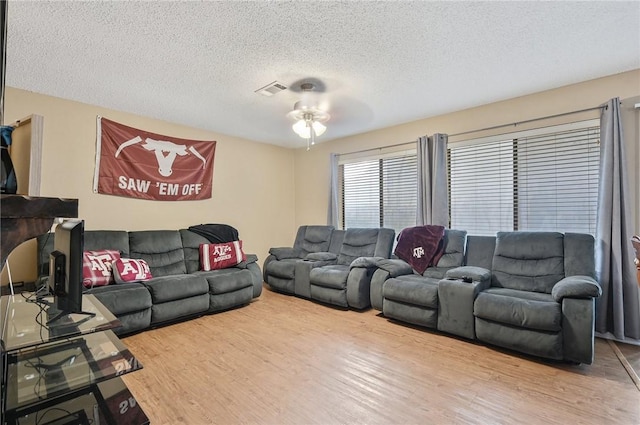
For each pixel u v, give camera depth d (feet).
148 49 7.65
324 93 10.46
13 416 4.65
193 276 11.09
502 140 11.29
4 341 4.90
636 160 8.92
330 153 16.31
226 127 14.23
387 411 5.69
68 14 6.27
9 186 5.50
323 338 9.11
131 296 9.25
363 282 11.50
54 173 10.50
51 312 6.10
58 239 5.91
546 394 6.19
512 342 7.80
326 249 15.16
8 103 9.70
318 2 6.02
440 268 11.11
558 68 8.86
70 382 4.91
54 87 9.84
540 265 9.34
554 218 10.40
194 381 6.73
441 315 9.19
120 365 5.32
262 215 16.93
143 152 12.51
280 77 9.25
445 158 12.32
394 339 9.04
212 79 9.34
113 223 11.76
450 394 6.21
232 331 9.71
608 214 8.90
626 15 6.52
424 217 12.62
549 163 10.48
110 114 11.76
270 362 7.61
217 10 6.21
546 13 6.46
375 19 6.57
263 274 15.29
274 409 5.76
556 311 7.30
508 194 11.32
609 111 8.98
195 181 14.11
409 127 13.73
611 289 8.84
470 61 8.41
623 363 7.47
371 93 10.52
